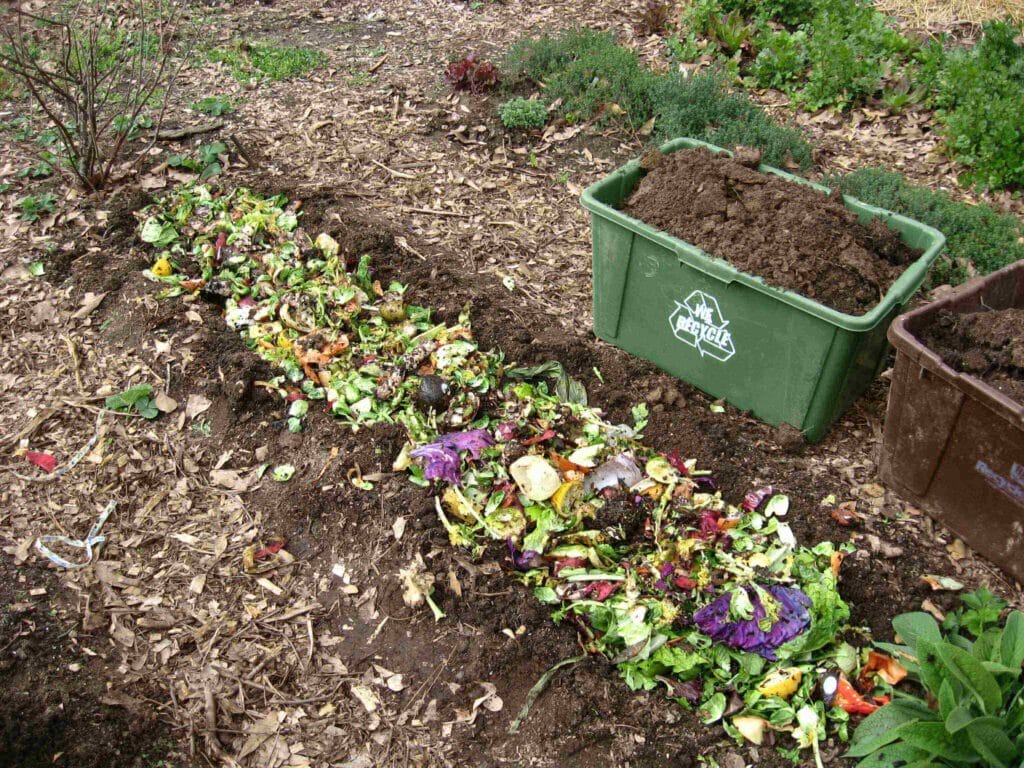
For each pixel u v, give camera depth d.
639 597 1.37
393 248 2.03
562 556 1.43
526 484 1.46
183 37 2.85
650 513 1.46
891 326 1.45
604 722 1.31
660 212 1.68
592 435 1.58
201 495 1.58
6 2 2.52
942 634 1.39
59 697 1.32
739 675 1.33
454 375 1.64
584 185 2.30
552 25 3.03
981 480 1.43
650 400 1.72
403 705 1.34
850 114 2.58
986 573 1.47
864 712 1.30
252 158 2.33
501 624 1.39
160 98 2.54
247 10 3.10
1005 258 1.99
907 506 1.56
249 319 1.84
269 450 1.64
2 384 1.74
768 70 2.70
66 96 2.06
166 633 1.40
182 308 1.88
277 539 1.52
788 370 1.59
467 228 2.14
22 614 1.40
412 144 2.42
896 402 1.49
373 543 1.49
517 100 2.49
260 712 1.33
